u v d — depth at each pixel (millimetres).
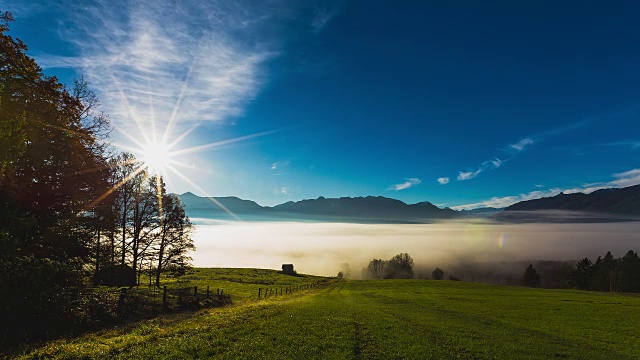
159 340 18766
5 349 18172
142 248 54875
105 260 46156
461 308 49062
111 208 45219
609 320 42750
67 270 31188
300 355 17953
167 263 60438
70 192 37969
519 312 46875
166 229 59938
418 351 21531
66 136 36312
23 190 31688
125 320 29469
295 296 59938
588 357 24859
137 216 53375
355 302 51156
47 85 34875
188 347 17359
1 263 25219
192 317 30656
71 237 37344
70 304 26969
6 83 29000
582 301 63562
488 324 36562
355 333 25328
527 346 26453
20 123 26578
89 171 40406
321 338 22453
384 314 37719
